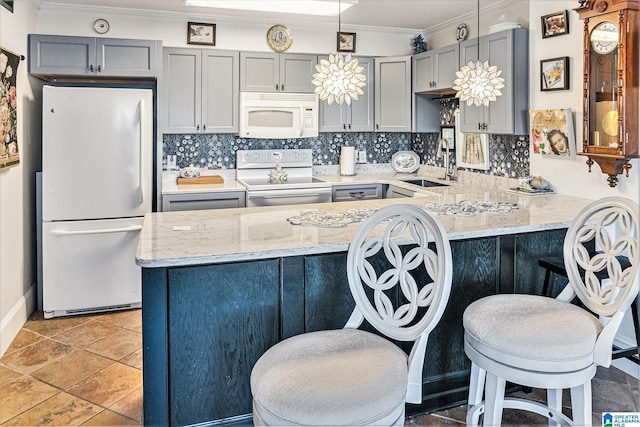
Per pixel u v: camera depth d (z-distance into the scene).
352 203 3.14
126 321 3.57
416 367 1.54
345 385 1.35
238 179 4.71
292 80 4.49
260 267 1.97
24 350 3.05
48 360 2.91
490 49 3.63
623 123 2.63
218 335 1.93
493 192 3.61
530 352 1.58
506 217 2.57
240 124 4.38
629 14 2.57
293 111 4.49
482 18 4.17
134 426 2.23
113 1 3.92
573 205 2.91
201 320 1.91
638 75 2.62
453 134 4.66
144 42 3.85
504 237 2.39
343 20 4.55
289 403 1.29
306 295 2.04
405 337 1.60
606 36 2.72
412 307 1.62
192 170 4.48
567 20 3.12
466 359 2.38
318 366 1.46
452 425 2.20
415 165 5.29
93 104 3.60
